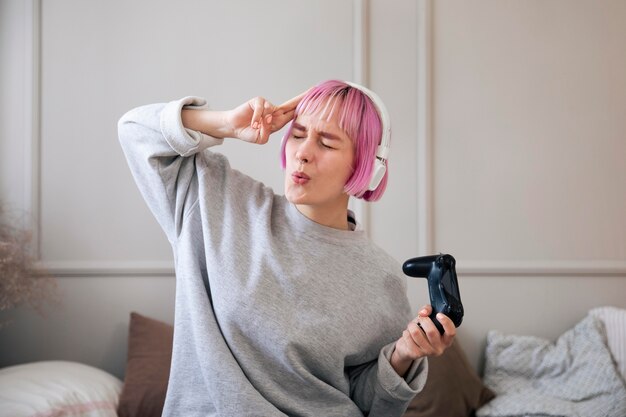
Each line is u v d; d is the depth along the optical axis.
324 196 1.21
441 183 3.01
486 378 2.88
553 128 3.06
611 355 2.85
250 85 2.92
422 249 2.98
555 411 2.59
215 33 2.91
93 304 2.85
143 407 2.44
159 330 2.68
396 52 2.99
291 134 1.23
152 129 1.23
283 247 1.26
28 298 2.66
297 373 1.22
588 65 3.07
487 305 3.03
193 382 1.24
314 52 2.96
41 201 2.84
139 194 2.87
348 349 1.26
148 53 2.88
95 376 2.47
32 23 2.83
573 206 3.06
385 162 1.27
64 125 2.85
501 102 3.04
